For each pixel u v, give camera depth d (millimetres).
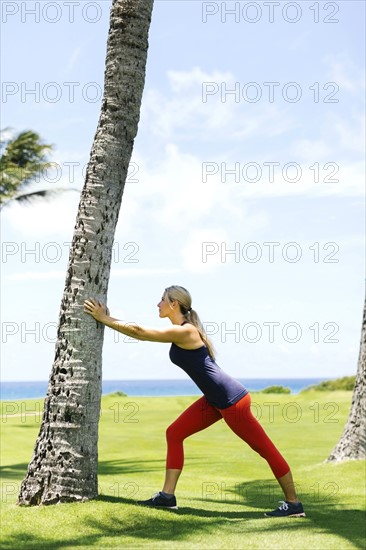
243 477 12164
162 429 21469
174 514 7035
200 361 7027
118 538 6273
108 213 7543
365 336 13000
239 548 5961
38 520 6570
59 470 7152
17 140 24922
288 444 16922
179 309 7203
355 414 12836
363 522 7176
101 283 7438
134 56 7789
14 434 20172
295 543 6129
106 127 7668
